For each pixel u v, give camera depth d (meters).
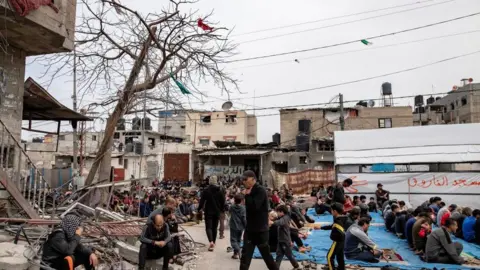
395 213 12.60
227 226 14.38
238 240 8.74
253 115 49.78
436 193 18.92
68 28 9.32
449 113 46.06
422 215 9.48
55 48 9.54
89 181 13.10
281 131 45.47
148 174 41.03
